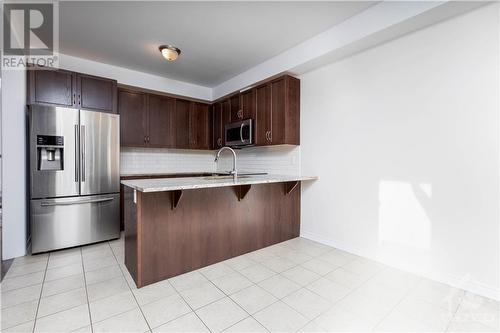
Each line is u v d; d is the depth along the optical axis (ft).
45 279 7.11
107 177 10.31
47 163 9.23
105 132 10.24
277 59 10.93
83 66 11.23
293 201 11.03
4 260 8.43
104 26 8.58
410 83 7.63
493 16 6.14
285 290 6.64
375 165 8.55
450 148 6.88
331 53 9.00
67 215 9.40
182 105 14.33
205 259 8.14
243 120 12.54
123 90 12.25
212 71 12.79
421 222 7.46
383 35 7.75
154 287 6.77
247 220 9.31
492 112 6.19
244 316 5.56
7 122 8.50
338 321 5.42
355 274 7.57
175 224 7.45
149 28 8.73
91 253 9.15
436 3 6.29
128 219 7.77
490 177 6.24
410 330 5.15
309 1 7.31
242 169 14.75
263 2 7.30
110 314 5.57
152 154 14.46
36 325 5.17
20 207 8.77
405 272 7.70
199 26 8.62
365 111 8.80
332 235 9.98
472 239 6.54
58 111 9.14
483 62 6.30
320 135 10.33
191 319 5.45
